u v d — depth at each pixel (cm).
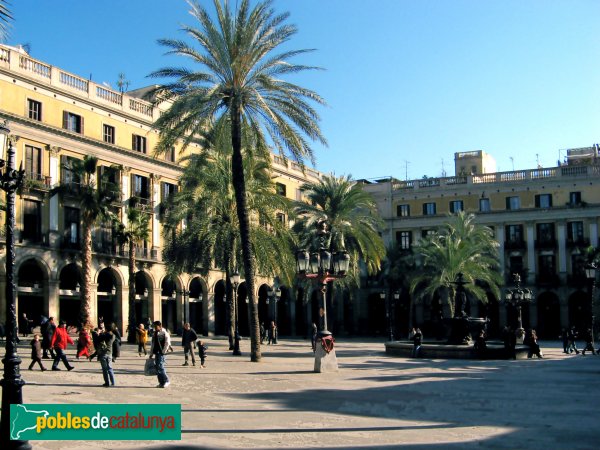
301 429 1112
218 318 5953
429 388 1772
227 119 2747
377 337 6525
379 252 4491
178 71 2706
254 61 2683
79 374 2061
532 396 1598
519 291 4353
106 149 4675
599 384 1895
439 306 6856
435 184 7088
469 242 5047
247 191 3509
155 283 5062
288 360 2862
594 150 7219
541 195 6650
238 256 3591
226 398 1518
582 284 6238
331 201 4447
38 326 4122
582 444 991
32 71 4144
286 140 2683
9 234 957
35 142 4138
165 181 5253
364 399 1521
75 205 4428
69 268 4522
